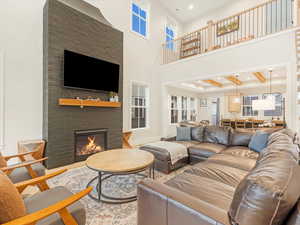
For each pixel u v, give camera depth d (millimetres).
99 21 3783
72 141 3271
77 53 3273
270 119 6922
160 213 1102
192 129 3930
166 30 7043
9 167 1681
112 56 4047
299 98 3400
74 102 3193
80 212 1176
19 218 879
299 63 3348
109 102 3811
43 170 1960
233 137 3328
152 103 5914
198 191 1357
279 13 5801
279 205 648
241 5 6363
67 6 3207
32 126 3129
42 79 3229
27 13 3074
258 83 6746
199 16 7426
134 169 1880
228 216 853
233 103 7855
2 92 2834
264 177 768
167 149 2898
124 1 4941
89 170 2939
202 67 4875
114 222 1598
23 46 3027
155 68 6039
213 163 2115
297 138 2461
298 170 877
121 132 4270
